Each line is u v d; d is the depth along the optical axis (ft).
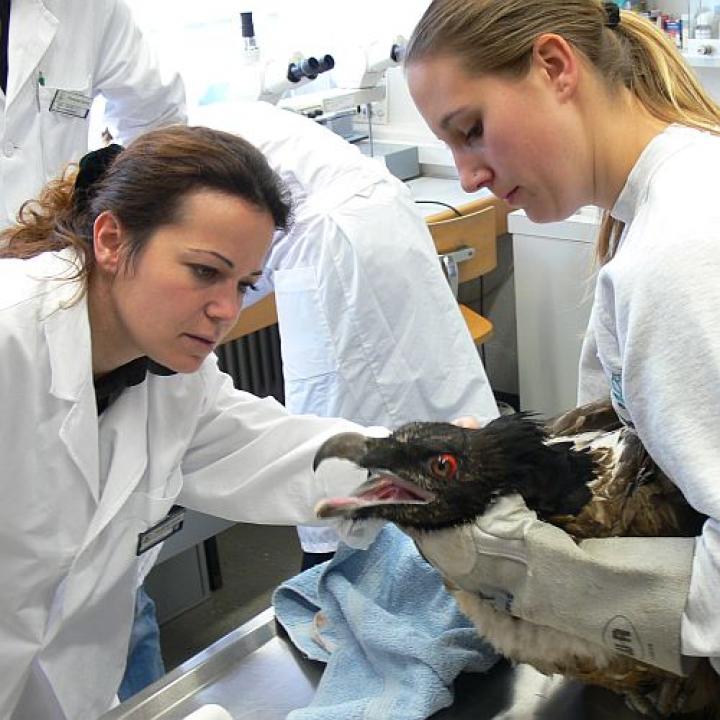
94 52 6.43
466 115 2.86
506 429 2.78
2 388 3.36
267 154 6.69
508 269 10.65
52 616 3.79
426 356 6.56
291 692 3.41
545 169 2.83
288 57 8.51
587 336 3.33
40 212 3.72
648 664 2.71
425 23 2.90
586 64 2.79
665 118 2.83
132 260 3.25
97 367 3.67
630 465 2.84
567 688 3.25
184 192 3.14
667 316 2.32
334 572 3.68
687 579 2.52
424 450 2.76
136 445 3.78
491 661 3.31
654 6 8.98
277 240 6.61
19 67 5.97
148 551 4.17
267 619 3.75
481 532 2.70
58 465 3.54
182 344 3.32
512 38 2.75
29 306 3.43
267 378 9.95
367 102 9.62
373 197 6.48
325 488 3.89
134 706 3.36
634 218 2.73
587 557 2.58
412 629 3.33
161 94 6.86
